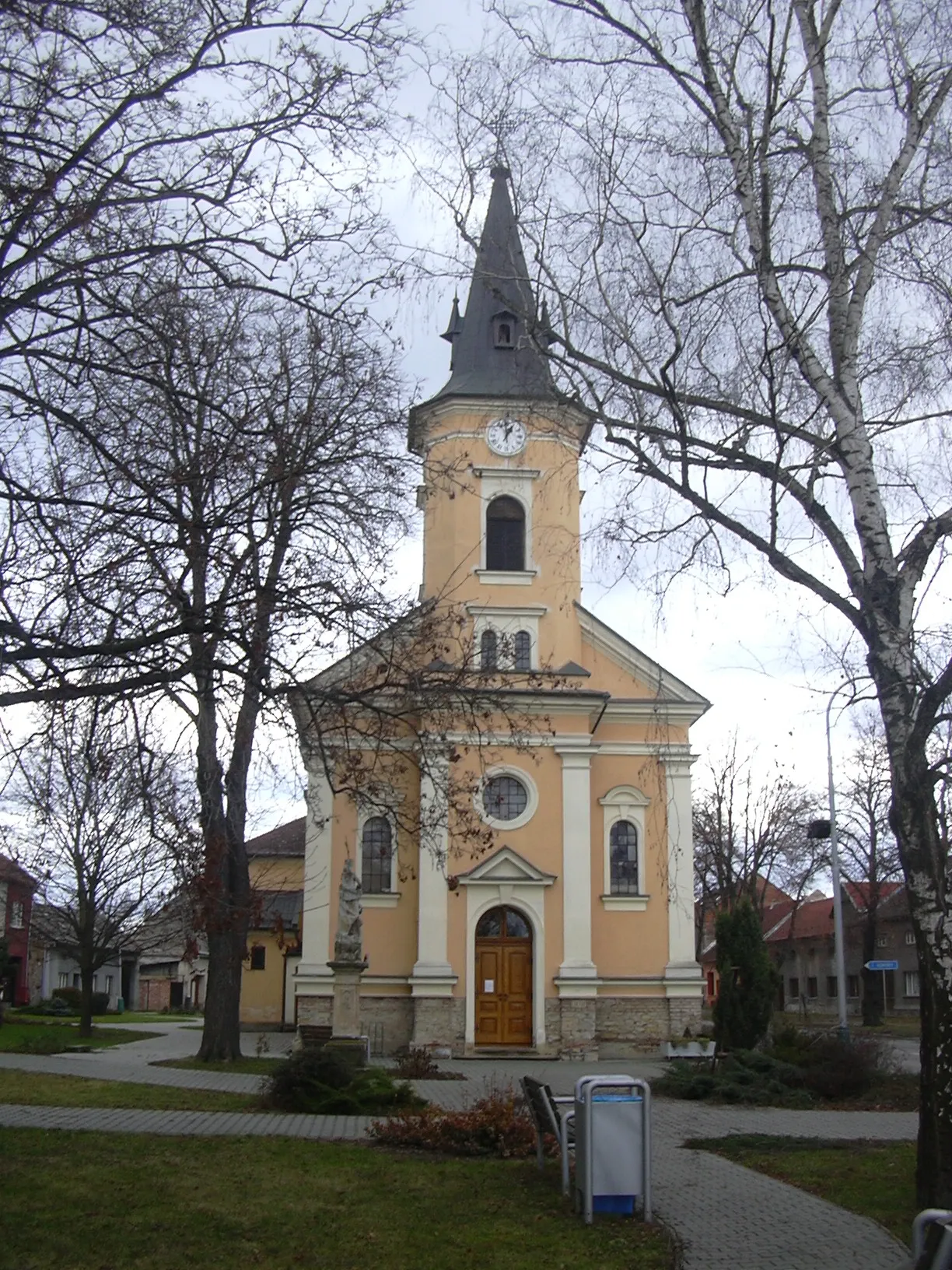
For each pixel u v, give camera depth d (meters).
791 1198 13.09
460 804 18.55
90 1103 18.69
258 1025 46.88
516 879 32.78
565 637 34.34
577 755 33.75
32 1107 18.06
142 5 11.65
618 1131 11.73
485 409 32.84
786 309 12.71
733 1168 15.03
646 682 35.81
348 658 14.83
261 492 12.30
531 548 34.50
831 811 36.75
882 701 12.20
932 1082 11.45
